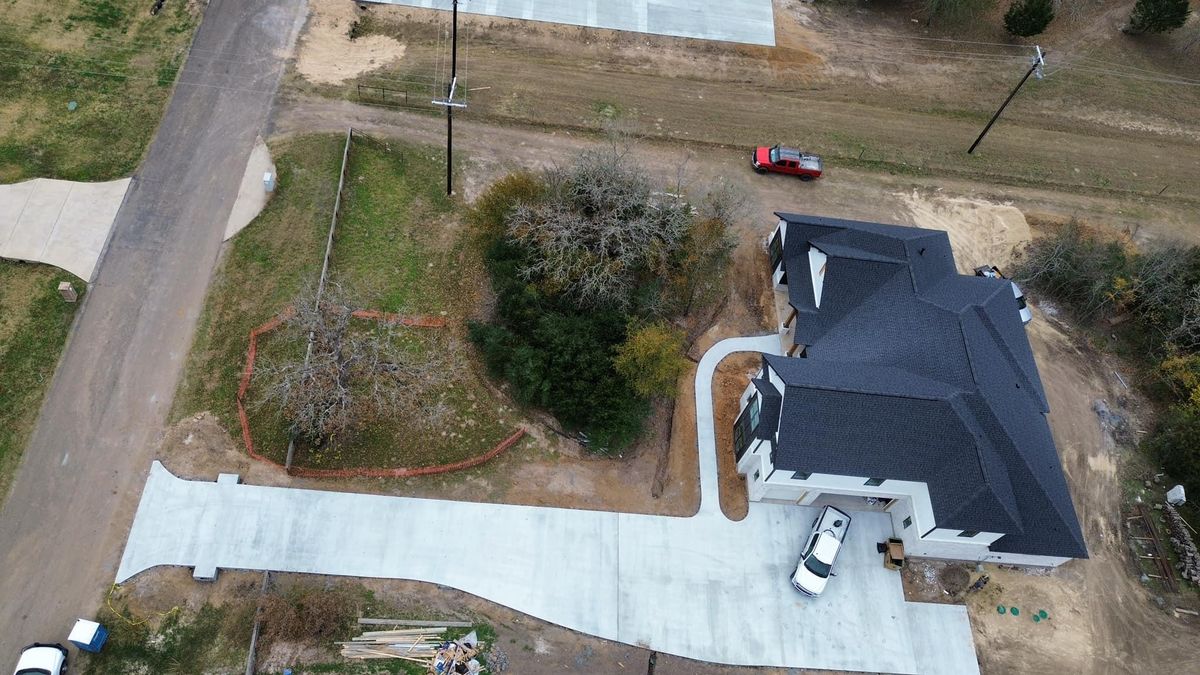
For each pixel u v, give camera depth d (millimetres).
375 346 29875
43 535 26656
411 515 28812
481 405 31672
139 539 26984
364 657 25906
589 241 33219
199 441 29109
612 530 29688
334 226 35188
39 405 29109
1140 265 37844
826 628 28812
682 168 39688
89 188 34844
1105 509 32844
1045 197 43781
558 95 42875
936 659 28750
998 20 52312
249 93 39406
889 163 43656
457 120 40781
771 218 40031
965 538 28828
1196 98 50250
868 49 49125
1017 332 33781
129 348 30891
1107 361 37406
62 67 38344
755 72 46500
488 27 45000
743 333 35531
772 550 30125
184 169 36156
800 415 28172
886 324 32031
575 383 30328
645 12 47688
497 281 33312
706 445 32250
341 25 43281
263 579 26844
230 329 31891
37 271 32156
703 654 27766
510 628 27219
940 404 28766
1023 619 29922
